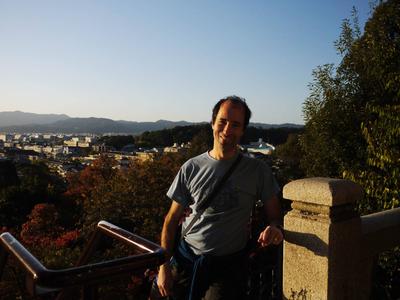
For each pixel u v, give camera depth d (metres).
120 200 24.30
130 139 161.88
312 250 2.50
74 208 45.66
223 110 2.42
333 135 11.11
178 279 2.43
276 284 3.01
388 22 8.59
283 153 39.62
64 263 10.48
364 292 2.92
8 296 6.19
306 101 12.28
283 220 2.69
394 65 7.65
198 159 2.53
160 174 25.19
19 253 1.35
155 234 21.75
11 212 41.31
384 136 6.43
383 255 5.30
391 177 6.32
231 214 2.38
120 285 9.31
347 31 11.20
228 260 2.38
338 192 2.42
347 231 2.56
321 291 2.47
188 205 2.52
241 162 2.44
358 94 10.85
